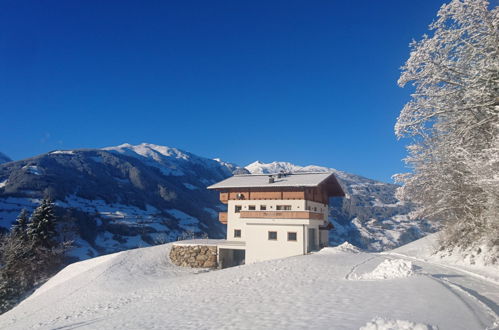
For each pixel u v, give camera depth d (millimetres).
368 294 11164
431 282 12289
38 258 45594
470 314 7793
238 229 38500
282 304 11195
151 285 27109
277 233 33062
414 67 18641
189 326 9836
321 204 41250
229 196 39438
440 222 29266
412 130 19844
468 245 22609
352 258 23781
